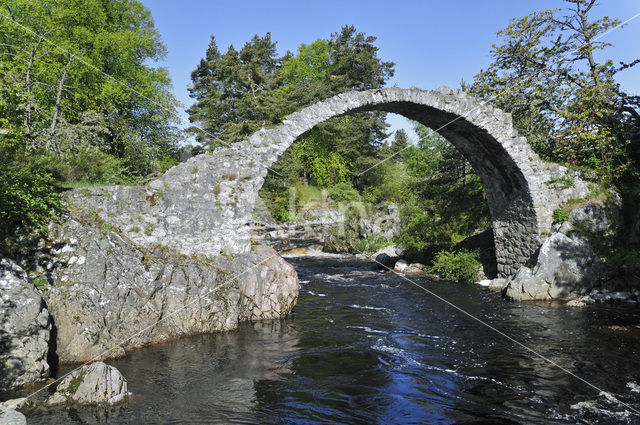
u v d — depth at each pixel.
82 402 5.08
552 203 13.70
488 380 6.11
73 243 7.61
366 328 9.20
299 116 11.23
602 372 6.29
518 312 10.62
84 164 9.98
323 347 7.76
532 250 13.72
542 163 13.89
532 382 5.99
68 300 6.85
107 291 7.35
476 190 21.23
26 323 5.84
